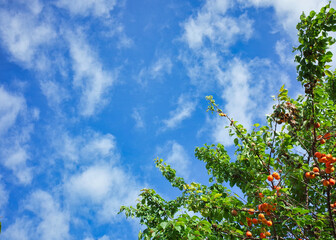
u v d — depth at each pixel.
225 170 7.07
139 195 6.93
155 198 6.87
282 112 5.61
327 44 5.14
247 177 6.52
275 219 5.43
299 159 5.66
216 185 7.11
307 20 5.28
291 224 5.75
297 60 5.43
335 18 5.03
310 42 5.23
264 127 6.11
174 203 6.54
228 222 5.67
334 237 4.97
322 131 5.92
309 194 6.27
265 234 5.05
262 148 6.25
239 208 5.21
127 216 7.33
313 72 5.28
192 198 5.71
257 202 5.21
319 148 6.13
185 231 4.62
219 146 7.66
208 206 5.30
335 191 5.67
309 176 4.96
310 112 5.58
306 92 5.52
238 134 6.46
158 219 6.50
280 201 5.04
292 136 5.62
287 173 5.37
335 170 4.88
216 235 5.28
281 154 5.83
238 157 6.46
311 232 5.42
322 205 6.09
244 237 5.22
